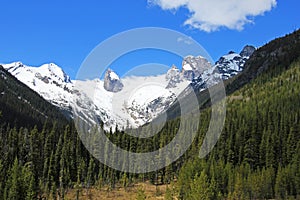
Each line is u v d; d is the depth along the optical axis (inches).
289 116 6939.0
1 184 4264.3
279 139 6186.0
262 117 7155.5
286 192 4982.8
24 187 4168.3
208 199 4266.7
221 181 4960.6
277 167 5861.2
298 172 5201.8
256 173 5290.4
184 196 4507.9
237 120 6919.3
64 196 4968.0
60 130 6555.1
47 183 5054.1
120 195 4953.3
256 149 6082.7
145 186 5137.8
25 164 5201.8
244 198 4751.5
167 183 5142.7
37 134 6131.9
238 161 5994.1
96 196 4997.5
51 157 5585.6
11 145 5895.7
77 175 5497.1
